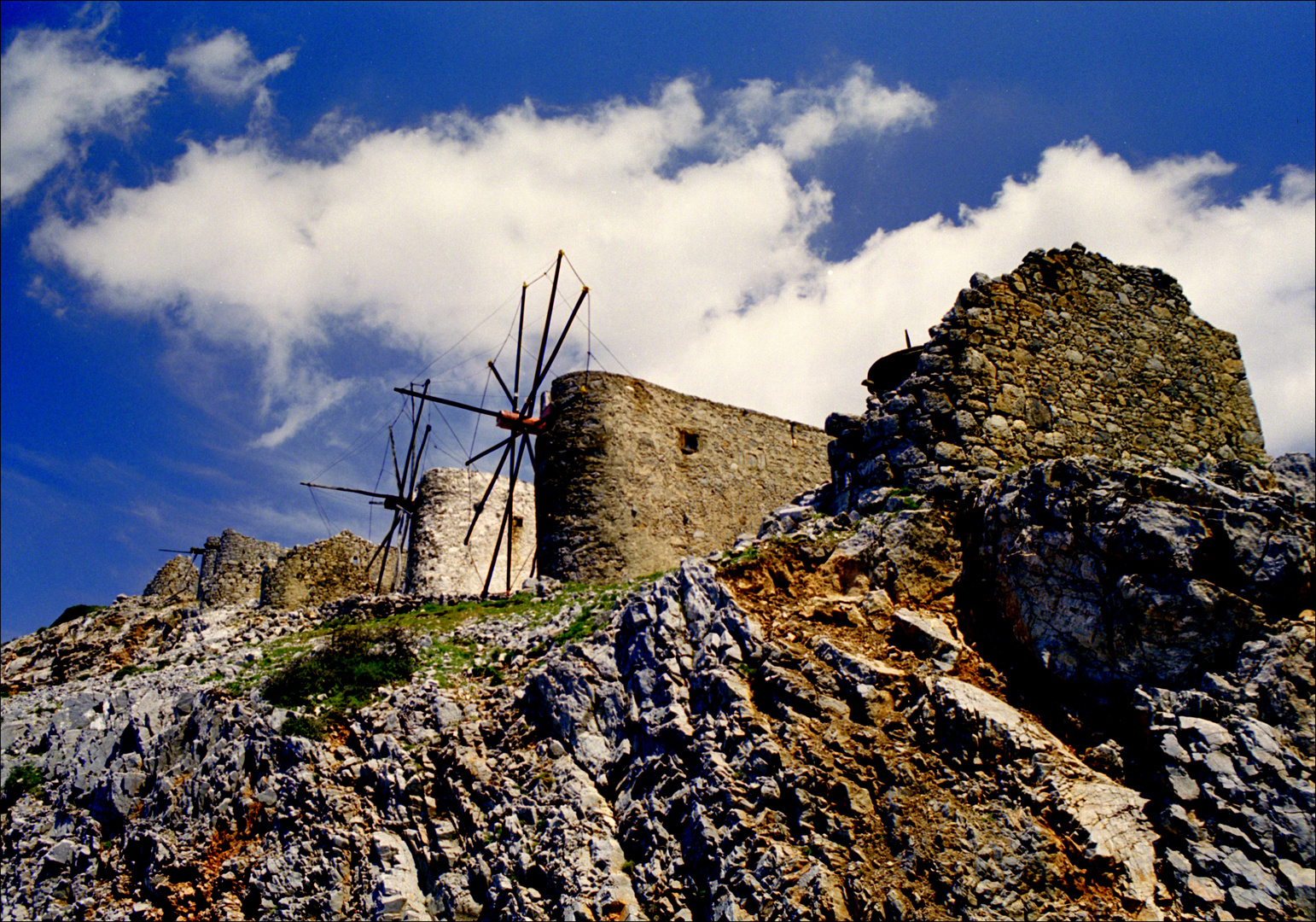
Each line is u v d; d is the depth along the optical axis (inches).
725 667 440.1
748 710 416.2
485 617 704.4
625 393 882.8
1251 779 340.8
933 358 553.9
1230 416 629.0
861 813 368.5
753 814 380.8
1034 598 433.4
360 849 464.4
